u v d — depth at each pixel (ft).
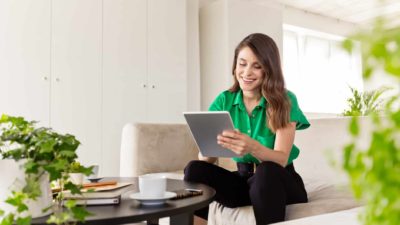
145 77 11.98
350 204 4.85
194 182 4.79
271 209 4.24
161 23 12.41
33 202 2.76
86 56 10.80
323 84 21.13
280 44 15.03
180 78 12.77
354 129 0.80
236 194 5.05
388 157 0.72
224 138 4.47
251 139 4.50
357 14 20.76
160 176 3.59
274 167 4.43
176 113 12.62
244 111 5.61
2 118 2.85
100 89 11.03
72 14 10.59
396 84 0.73
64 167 2.60
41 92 9.98
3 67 9.45
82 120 10.64
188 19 13.97
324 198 5.37
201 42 14.61
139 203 3.36
